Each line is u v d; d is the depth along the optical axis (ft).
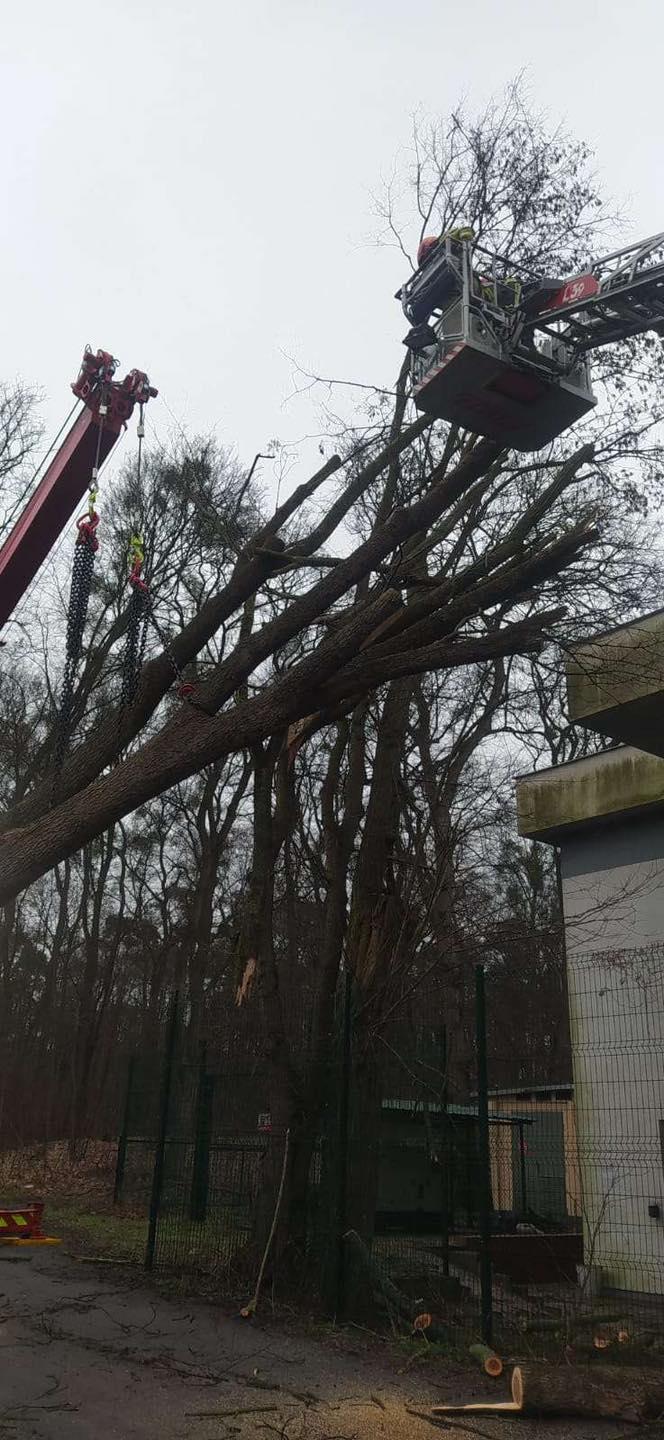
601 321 24.40
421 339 25.48
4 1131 100.42
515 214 37.78
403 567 35.45
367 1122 33.14
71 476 24.30
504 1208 54.19
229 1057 41.16
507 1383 23.11
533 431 25.64
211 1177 39.65
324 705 27.25
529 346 24.57
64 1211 56.08
